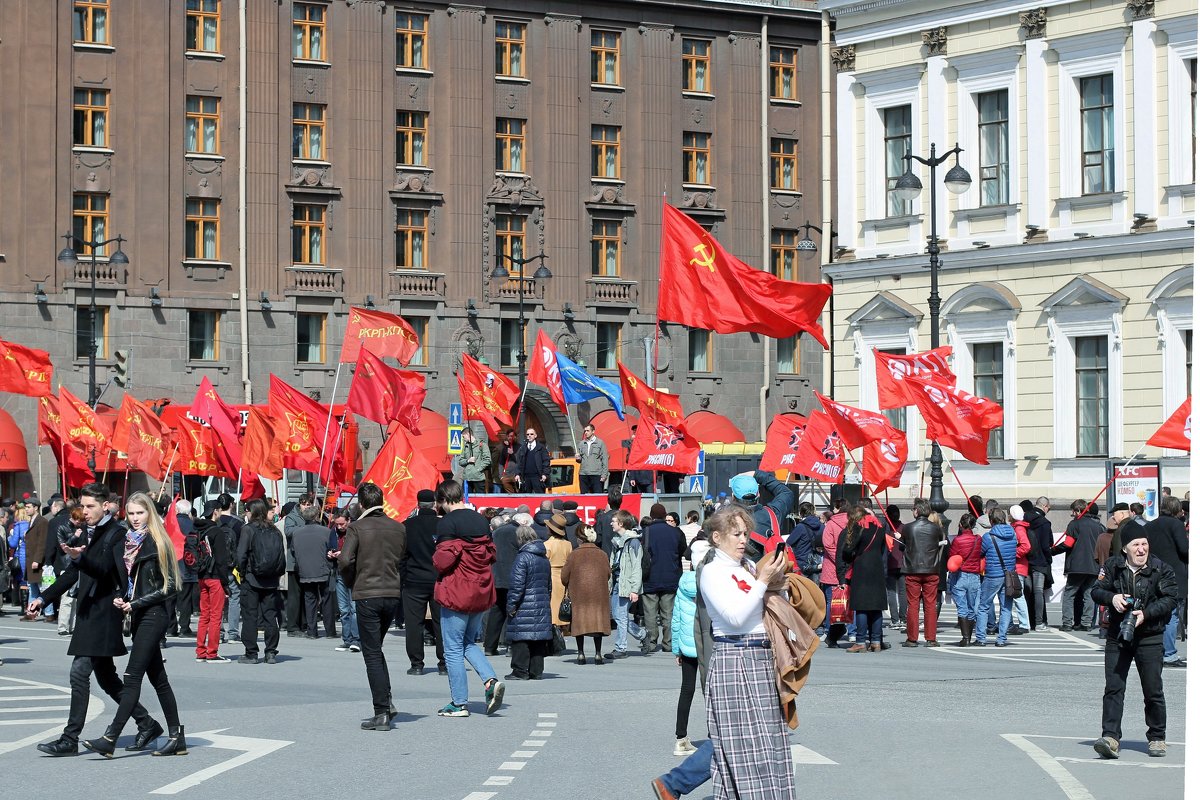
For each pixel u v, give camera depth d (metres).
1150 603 17.73
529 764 17.14
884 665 28.44
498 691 21.28
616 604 31.41
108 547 17.83
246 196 68.44
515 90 72.62
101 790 15.65
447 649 21.25
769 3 76.31
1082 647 32.38
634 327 73.94
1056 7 48.72
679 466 40.75
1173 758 17.80
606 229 74.00
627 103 74.31
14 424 64.12
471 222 71.38
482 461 51.72
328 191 69.50
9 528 43.44
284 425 40.47
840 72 53.69
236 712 21.81
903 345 52.22
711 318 31.81
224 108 68.44
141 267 67.06
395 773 16.58
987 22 50.25
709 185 75.44
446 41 71.38
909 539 32.47
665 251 32.06
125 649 18.09
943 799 15.13
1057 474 48.75
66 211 66.25
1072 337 48.50
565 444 72.69
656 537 31.44
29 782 16.16
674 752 18.02
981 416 39.66
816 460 39.47
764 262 75.75
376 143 70.19
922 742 18.86
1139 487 39.97
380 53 70.38
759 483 24.94
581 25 73.69
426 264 71.12
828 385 77.50
